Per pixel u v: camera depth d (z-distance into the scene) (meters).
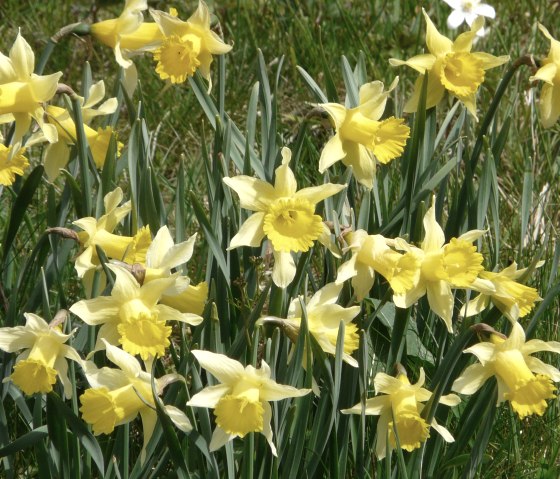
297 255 1.11
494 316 1.08
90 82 1.15
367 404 1.05
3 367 1.07
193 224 1.37
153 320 1.00
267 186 1.03
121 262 1.02
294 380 1.02
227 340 1.10
